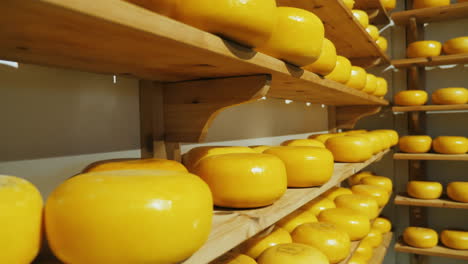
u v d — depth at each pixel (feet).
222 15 1.69
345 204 4.67
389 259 9.30
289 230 3.59
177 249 1.33
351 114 8.13
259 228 2.07
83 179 1.38
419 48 8.18
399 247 8.01
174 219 1.31
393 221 9.29
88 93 2.50
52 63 2.04
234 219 2.05
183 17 1.73
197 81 2.68
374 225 7.59
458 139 7.81
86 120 2.48
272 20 1.90
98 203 1.25
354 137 4.81
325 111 8.24
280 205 2.39
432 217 8.98
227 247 1.77
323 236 3.19
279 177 2.30
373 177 7.17
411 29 8.61
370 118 9.48
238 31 1.78
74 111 2.40
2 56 1.84
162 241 1.28
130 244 1.25
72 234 1.24
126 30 1.28
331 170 3.12
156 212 1.27
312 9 4.29
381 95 7.45
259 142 5.04
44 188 2.22
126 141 2.82
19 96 2.08
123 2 1.20
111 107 2.68
